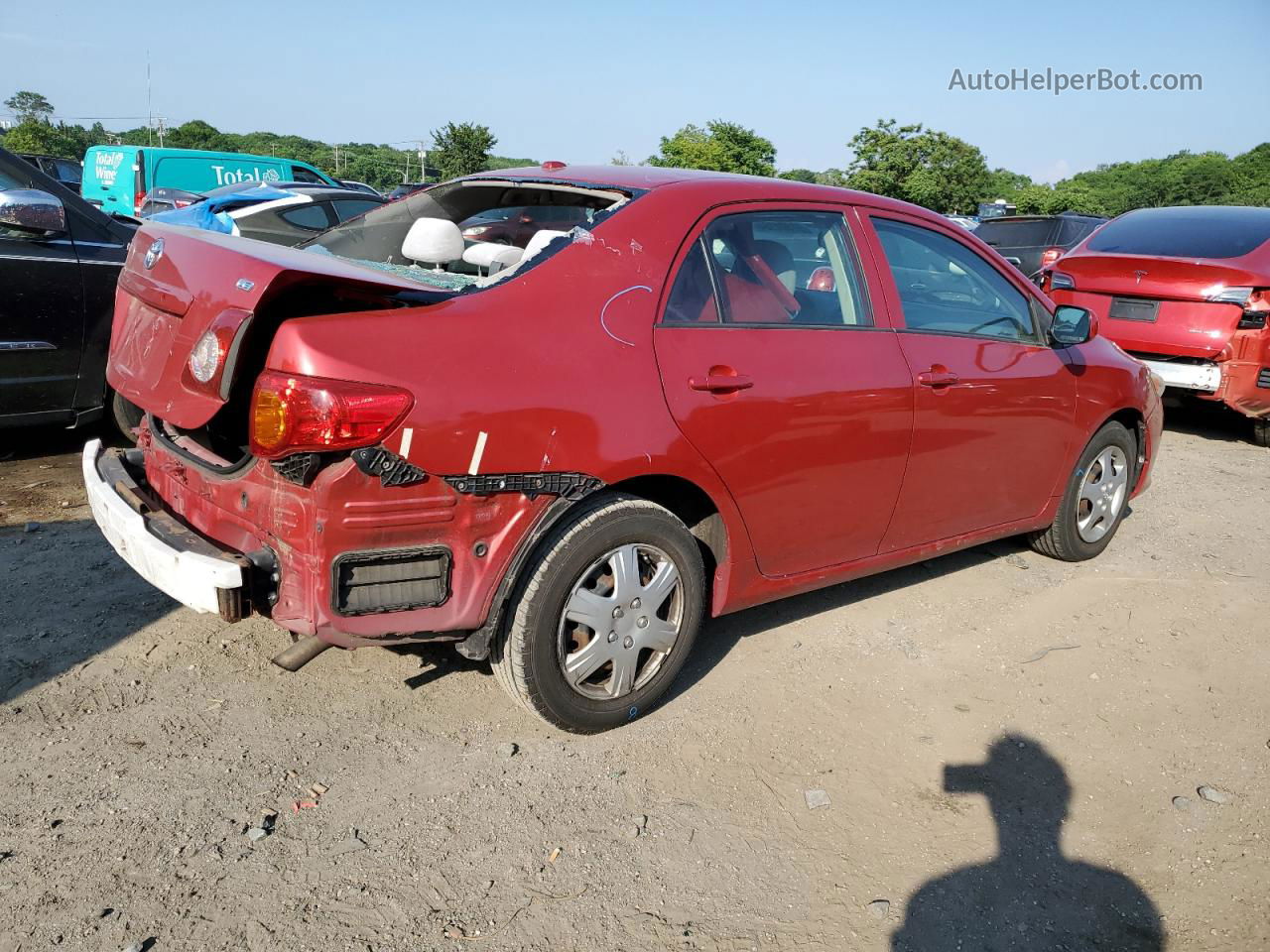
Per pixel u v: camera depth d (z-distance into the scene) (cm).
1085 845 286
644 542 306
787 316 340
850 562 378
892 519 382
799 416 330
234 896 240
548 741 314
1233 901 267
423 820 273
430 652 364
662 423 296
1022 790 309
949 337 391
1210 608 455
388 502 255
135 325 311
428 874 254
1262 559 523
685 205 323
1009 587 465
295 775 288
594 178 349
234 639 362
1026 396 420
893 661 386
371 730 313
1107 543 518
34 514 468
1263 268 733
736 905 252
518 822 275
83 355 537
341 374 245
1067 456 459
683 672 364
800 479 339
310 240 414
